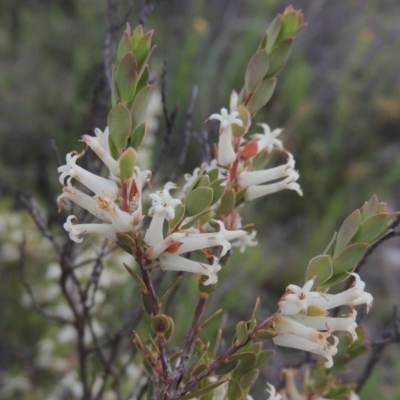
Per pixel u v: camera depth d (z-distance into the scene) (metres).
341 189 0.38
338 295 0.08
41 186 0.34
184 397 0.08
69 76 0.37
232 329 0.26
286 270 0.33
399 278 0.36
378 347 0.14
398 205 0.41
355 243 0.08
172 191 0.21
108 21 0.15
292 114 0.37
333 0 0.54
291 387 0.12
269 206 0.37
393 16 0.49
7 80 0.36
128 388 0.17
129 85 0.08
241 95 0.10
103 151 0.08
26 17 0.41
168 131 0.13
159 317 0.08
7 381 0.21
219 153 0.09
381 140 0.44
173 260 0.08
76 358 0.20
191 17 0.43
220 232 0.08
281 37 0.09
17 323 0.22
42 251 0.22
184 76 0.33
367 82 0.43
